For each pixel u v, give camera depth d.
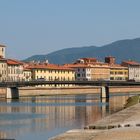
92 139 61.94
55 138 66.25
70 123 115.62
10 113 148.88
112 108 169.62
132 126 77.19
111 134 65.56
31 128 104.50
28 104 197.38
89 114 144.25
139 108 128.00
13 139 83.81
